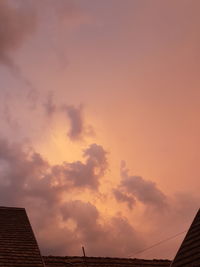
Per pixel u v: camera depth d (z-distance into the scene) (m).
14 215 18.80
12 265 13.92
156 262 20.66
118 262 19.39
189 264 11.38
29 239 16.39
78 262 18.27
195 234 12.51
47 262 17.42
